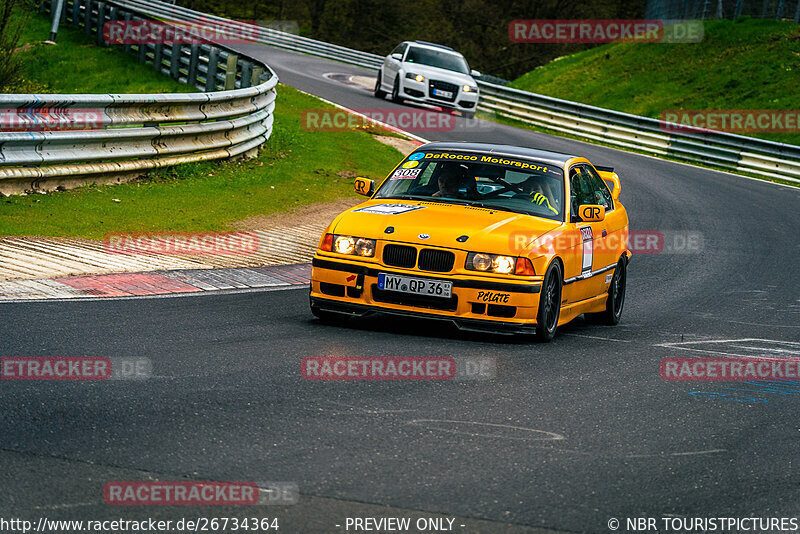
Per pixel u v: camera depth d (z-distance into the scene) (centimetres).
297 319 1538
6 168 2119
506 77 11406
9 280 1546
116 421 930
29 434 873
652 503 816
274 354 1266
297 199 2819
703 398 1220
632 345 1570
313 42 8288
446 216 1529
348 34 12000
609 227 1786
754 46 7700
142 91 4466
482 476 850
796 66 7188
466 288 1434
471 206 1593
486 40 11394
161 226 2192
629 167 4653
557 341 1546
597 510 789
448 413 1046
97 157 2384
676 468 919
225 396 1045
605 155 4994
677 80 7681
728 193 4162
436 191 1642
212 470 820
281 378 1142
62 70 5025
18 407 948
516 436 980
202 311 1525
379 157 3797
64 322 1338
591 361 1394
